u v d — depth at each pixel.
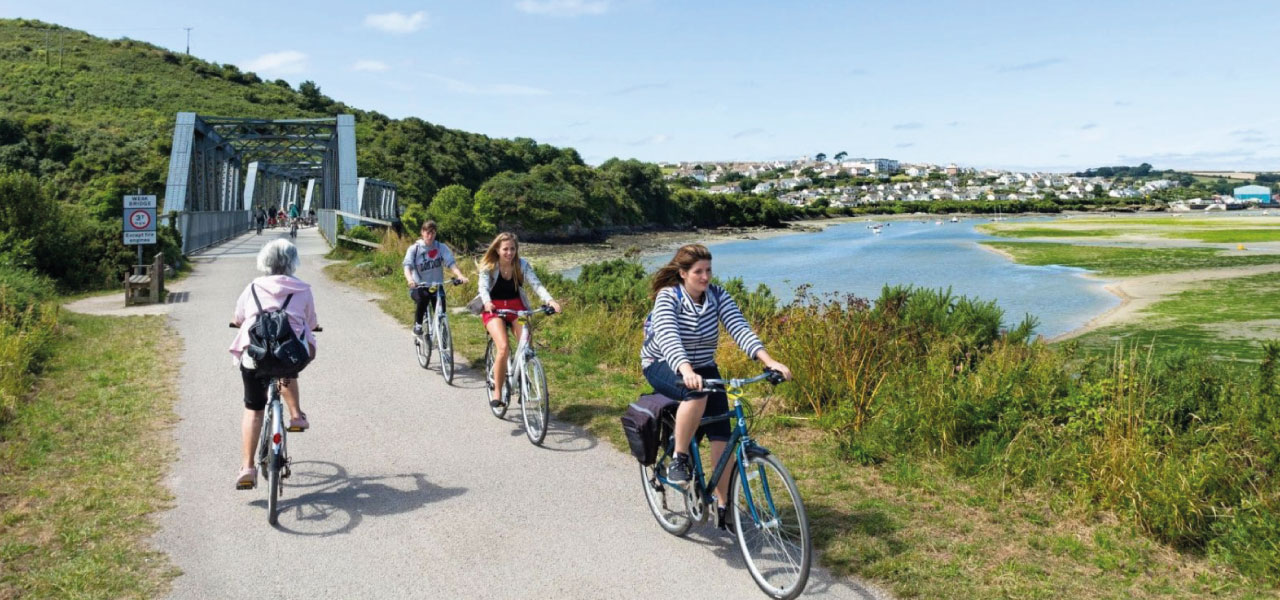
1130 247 50.88
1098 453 5.16
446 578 4.15
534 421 6.41
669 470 4.21
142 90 79.19
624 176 111.75
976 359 7.79
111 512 4.91
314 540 4.60
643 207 111.56
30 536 4.54
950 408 6.00
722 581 4.09
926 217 167.62
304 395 7.95
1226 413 5.56
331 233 30.50
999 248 55.81
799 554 3.94
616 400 7.59
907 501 5.08
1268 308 20.94
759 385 7.74
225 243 33.59
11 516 4.72
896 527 4.62
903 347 7.79
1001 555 4.30
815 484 5.38
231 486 5.43
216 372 8.80
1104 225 93.88
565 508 5.08
